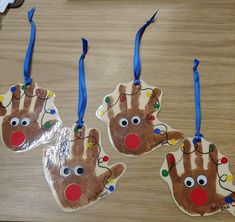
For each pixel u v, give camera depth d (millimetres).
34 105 586
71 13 689
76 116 572
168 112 564
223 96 574
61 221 491
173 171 515
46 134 560
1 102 592
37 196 511
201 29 646
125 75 605
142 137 545
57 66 625
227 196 494
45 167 532
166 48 628
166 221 484
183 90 583
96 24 669
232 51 618
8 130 566
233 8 668
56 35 660
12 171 533
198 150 529
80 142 546
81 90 590
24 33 670
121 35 650
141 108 570
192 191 499
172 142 538
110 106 575
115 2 695
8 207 507
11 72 626
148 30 651
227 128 546
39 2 712
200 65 606
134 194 503
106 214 492
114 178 516
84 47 632
